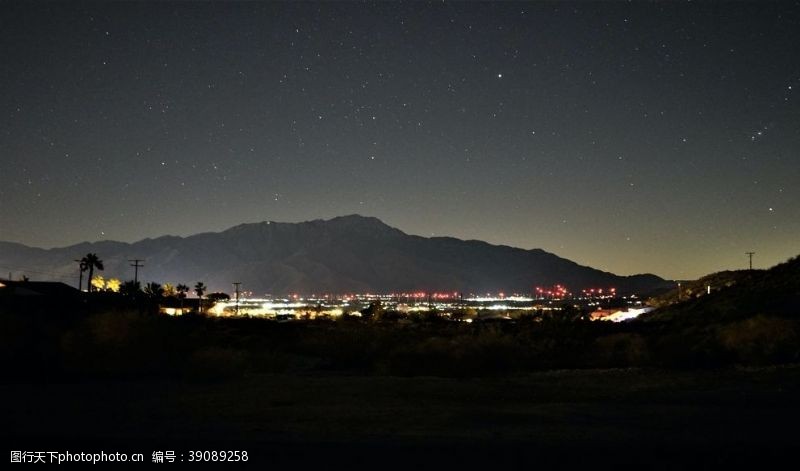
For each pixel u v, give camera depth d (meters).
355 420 12.88
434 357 23.62
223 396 16.20
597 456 9.77
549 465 9.30
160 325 22.91
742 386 17.30
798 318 31.34
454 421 12.74
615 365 25.45
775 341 23.75
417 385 18.39
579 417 13.11
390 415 13.46
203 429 11.87
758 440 10.75
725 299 49.81
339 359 28.45
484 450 10.11
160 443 10.62
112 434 11.32
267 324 62.34
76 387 17.48
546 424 12.37
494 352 22.77
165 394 16.53
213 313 104.31
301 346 34.19
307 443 10.62
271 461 9.52
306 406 14.73
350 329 36.78
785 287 43.66
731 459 9.61
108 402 15.12
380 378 20.09
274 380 19.50
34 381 18.44
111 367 20.72
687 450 10.09
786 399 15.15
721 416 13.12
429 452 10.01
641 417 13.05
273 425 12.32
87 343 21.00
